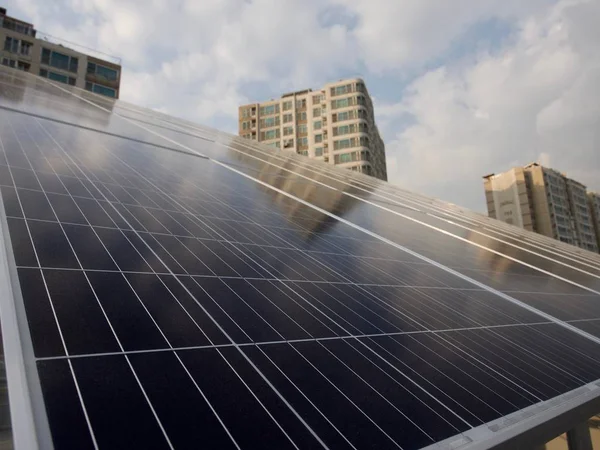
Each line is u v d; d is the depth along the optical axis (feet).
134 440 8.98
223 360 13.02
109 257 17.30
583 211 494.59
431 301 24.98
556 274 48.34
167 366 11.80
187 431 9.72
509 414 14.75
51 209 20.17
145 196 27.50
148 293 15.47
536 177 427.33
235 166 54.13
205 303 16.19
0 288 12.64
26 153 27.66
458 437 12.63
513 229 101.09
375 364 15.71
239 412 10.96
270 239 27.45
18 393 9.17
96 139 40.52
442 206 98.58
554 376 19.35
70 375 10.23
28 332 11.22
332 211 44.47
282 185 51.29
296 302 19.12
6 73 76.48
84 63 223.71
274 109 380.58
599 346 26.12
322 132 349.82
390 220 51.11
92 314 12.98
